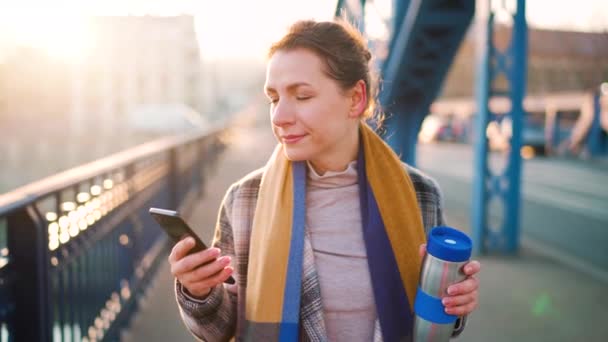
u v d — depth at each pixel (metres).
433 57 5.94
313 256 1.07
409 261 1.09
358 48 1.09
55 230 2.28
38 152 50.66
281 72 1.02
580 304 3.95
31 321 1.98
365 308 1.08
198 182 8.91
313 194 1.13
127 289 3.58
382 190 1.12
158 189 5.22
